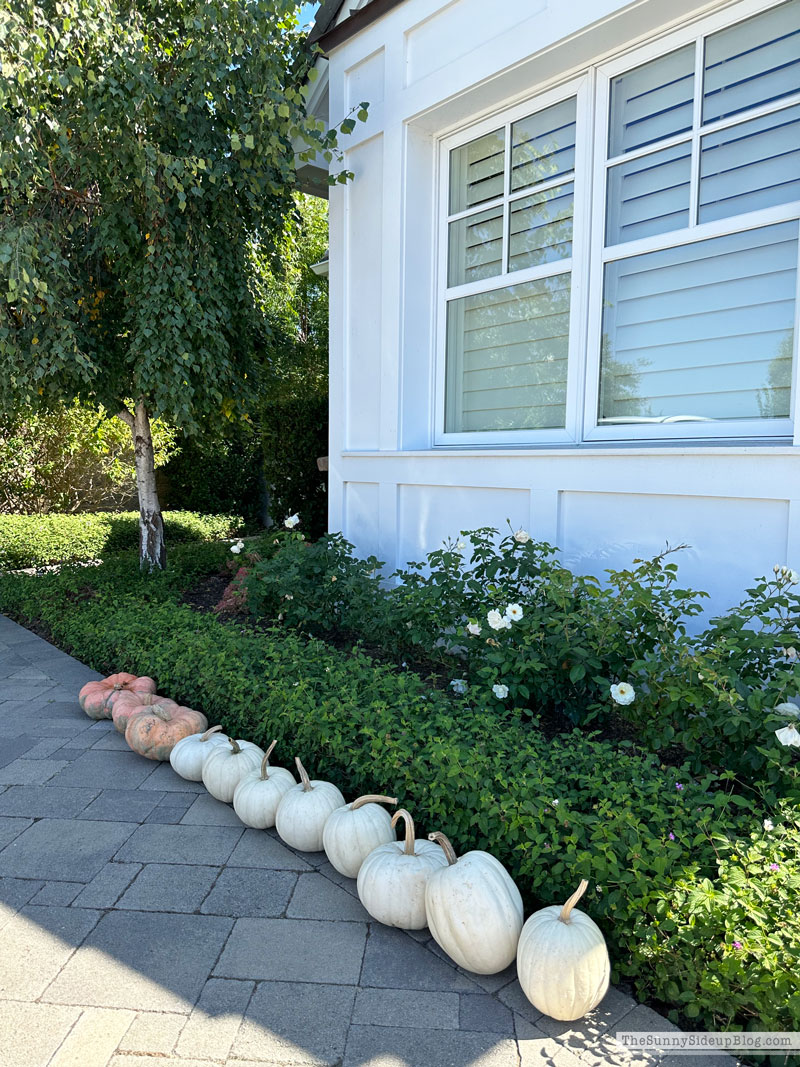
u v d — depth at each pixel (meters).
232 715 3.33
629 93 3.56
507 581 3.46
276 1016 1.68
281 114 4.52
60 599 5.65
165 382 5.16
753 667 2.54
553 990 1.60
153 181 4.52
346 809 2.27
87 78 4.29
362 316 4.90
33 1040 1.60
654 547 3.29
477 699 2.85
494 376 4.36
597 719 2.94
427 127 4.46
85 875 2.28
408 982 1.80
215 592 6.44
